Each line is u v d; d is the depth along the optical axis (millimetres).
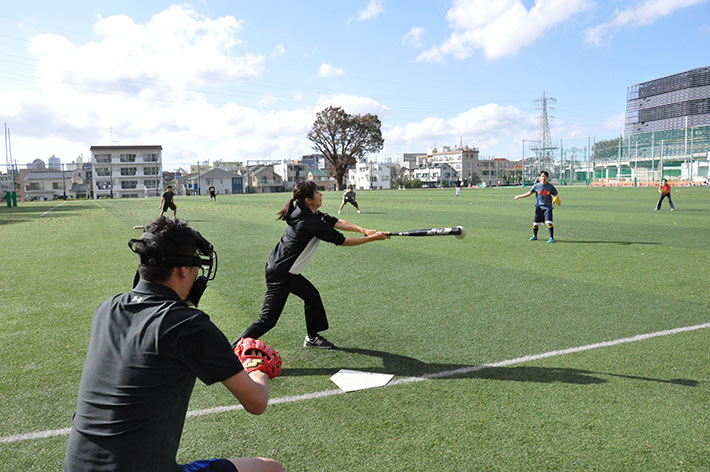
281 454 2883
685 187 51375
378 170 121125
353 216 19828
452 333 5012
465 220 17312
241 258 9930
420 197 38625
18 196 98875
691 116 102812
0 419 3338
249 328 4188
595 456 2789
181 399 1677
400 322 5410
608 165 81438
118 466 1557
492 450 2871
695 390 3602
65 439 3082
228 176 105312
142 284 1780
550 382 3787
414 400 3541
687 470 2646
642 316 5457
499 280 7410
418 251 10289
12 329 5363
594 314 5570
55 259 10195
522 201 29922
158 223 1795
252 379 1903
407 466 2732
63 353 4602
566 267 8336
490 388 3707
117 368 1610
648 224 15000
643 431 3051
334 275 7949
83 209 32469
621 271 7934
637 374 3902
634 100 117312
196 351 1646
